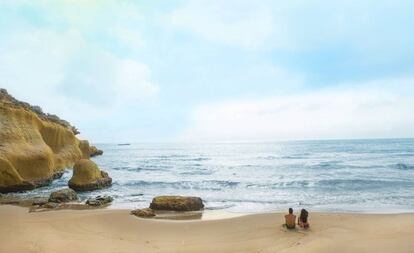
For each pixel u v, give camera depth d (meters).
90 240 13.19
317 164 53.09
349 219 16.34
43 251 11.57
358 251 11.44
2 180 26.69
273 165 54.22
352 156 72.19
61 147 40.56
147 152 127.06
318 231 14.16
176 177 39.47
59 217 16.89
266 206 21.67
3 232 13.82
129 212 18.42
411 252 11.19
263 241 12.98
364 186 29.28
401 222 15.49
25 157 29.30
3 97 37.81
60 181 33.38
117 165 60.44
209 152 116.38
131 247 12.42
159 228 15.38
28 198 24.31
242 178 37.22
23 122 32.75
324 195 25.47
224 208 21.03
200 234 14.38
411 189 27.64
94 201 22.53
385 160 59.44
